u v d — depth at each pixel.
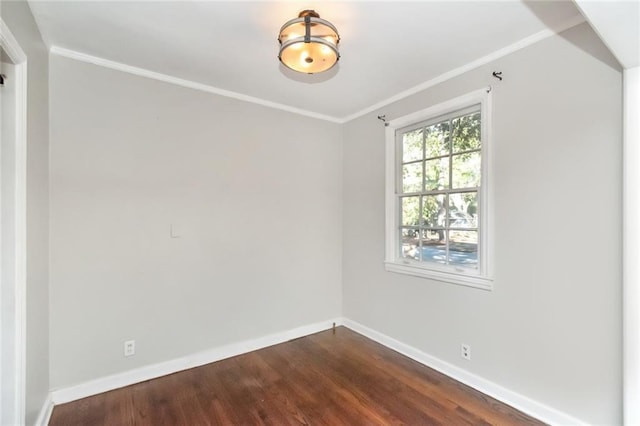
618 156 1.80
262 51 2.35
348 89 3.03
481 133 2.46
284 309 3.43
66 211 2.31
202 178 2.91
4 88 1.61
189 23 2.01
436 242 2.88
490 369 2.40
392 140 3.26
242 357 3.04
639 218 1.68
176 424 2.08
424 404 2.29
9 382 1.60
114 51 2.34
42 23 1.99
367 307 3.54
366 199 3.57
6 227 1.60
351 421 2.11
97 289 2.43
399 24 2.02
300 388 2.50
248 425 2.07
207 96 2.94
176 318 2.77
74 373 2.34
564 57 2.02
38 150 1.98
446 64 2.55
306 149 3.61
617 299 1.81
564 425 2.00
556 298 2.05
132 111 2.58
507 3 1.82
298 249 3.54
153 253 2.66
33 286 1.87
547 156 2.10
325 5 1.83
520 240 2.23
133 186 2.58
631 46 1.47
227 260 3.05
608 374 1.84
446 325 2.71
